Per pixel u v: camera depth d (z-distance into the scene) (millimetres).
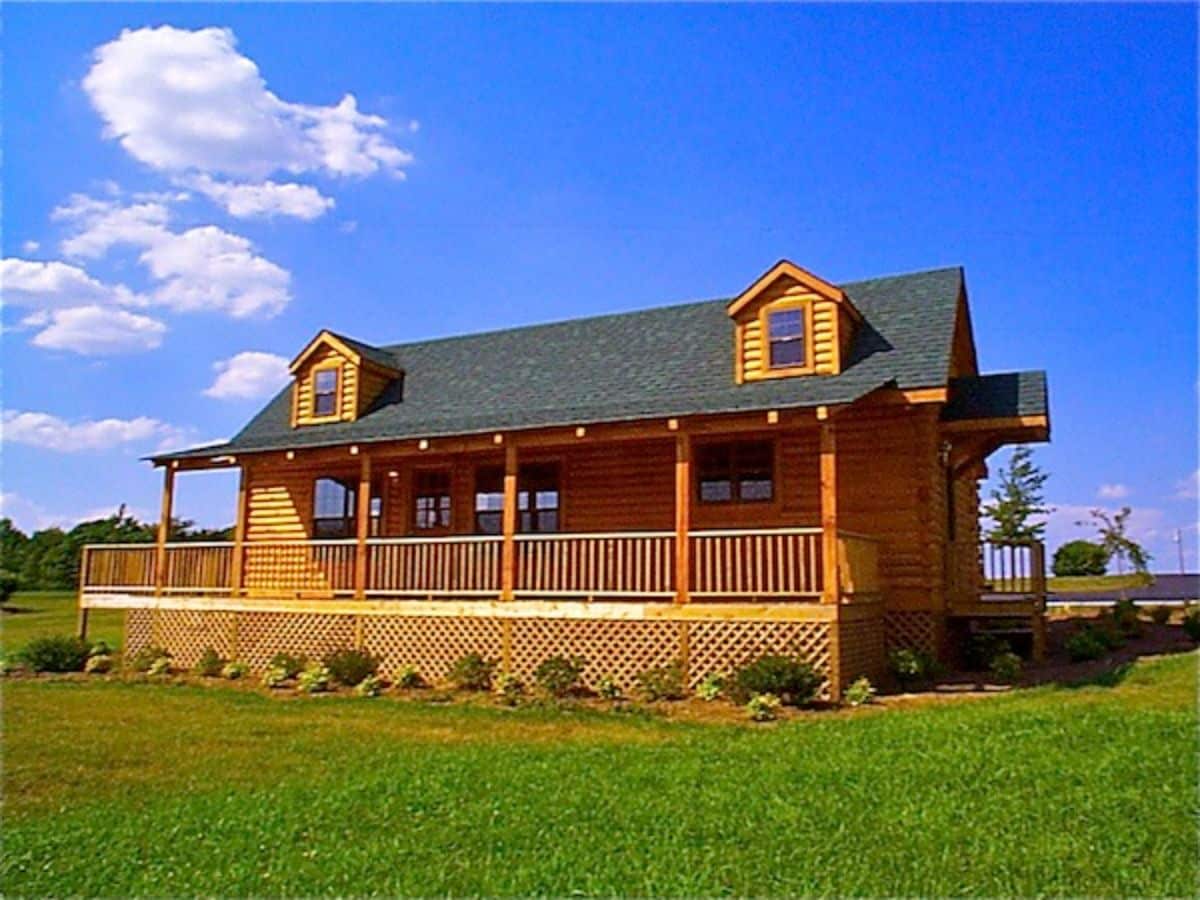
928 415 14906
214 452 17938
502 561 15375
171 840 6625
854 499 15219
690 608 13273
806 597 13367
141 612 19141
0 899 5578
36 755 9602
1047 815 6312
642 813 6754
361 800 7465
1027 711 9773
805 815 6539
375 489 19703
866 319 16453
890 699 12047
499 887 5418
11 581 37781
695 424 13305
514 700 12789
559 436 14461
